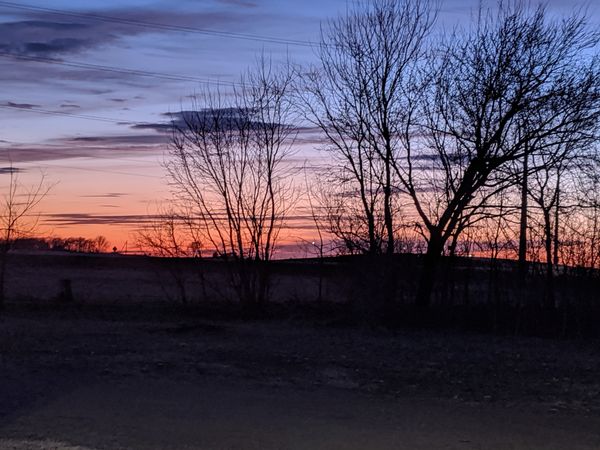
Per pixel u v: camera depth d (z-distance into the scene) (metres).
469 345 16.81
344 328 19.55
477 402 10.40
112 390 10.60
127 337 16.50
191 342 15.89
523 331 19.56
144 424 8.70
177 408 9.54
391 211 21.41
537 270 20.66
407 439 8.21
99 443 7.86
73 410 9.34
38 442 7.86
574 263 20.36
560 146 20.38
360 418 9.20
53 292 28.44
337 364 13.29
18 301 23.61
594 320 19.52
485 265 21.30
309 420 9.02
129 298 25.66
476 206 21.06
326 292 22.73
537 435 8.52
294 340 16.72
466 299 21.16
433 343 16.95
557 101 20.27
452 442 8.12
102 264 37.06
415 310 20.47
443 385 11.65
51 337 16.06
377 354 14.75
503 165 20.84
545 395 10.98
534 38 20.44
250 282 22.70
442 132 21.39
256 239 22.98
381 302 20.36
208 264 23.62
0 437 8.05
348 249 21.47
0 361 12.84
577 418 9.45
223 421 8.89
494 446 8.00
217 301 23.39
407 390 11.18
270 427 8.64
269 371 12.46
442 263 21.38
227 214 23.23
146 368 12.41
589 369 13.53
